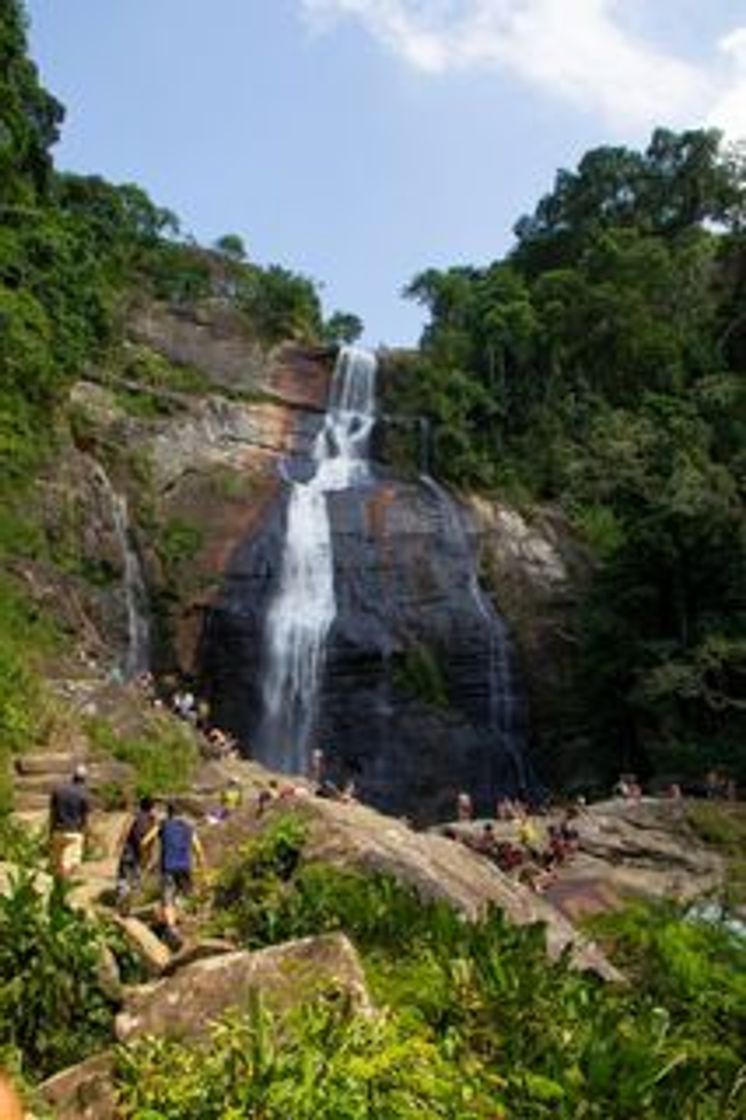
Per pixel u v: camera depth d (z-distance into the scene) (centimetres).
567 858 2419
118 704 2522
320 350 5028
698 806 2806
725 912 1180
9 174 4372
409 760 3847
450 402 4850
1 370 3619
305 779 2862
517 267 6831
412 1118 498
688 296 5397
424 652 3997
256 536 4128
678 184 6506
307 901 1006
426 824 3784
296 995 653
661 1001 744
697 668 3478
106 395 4244
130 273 5178
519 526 4444
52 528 3572
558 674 4162
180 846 1180
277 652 3934
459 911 1019
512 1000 646
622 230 5869
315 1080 512
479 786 3900
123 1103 594
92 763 2217
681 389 5044
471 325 5509
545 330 5156
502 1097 559
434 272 6038
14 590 3061
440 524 4294
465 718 3981
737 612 3603
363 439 4775
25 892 927
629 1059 568
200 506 4162
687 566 3684
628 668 3762
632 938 1043
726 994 748
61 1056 820
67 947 870
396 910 898
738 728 3478
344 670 3922
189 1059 588
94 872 1585
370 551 4162
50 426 3806
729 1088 591
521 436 4997
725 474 3653
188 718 2922
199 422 4450
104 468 4006
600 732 3944
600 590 3925
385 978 733
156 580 3916
